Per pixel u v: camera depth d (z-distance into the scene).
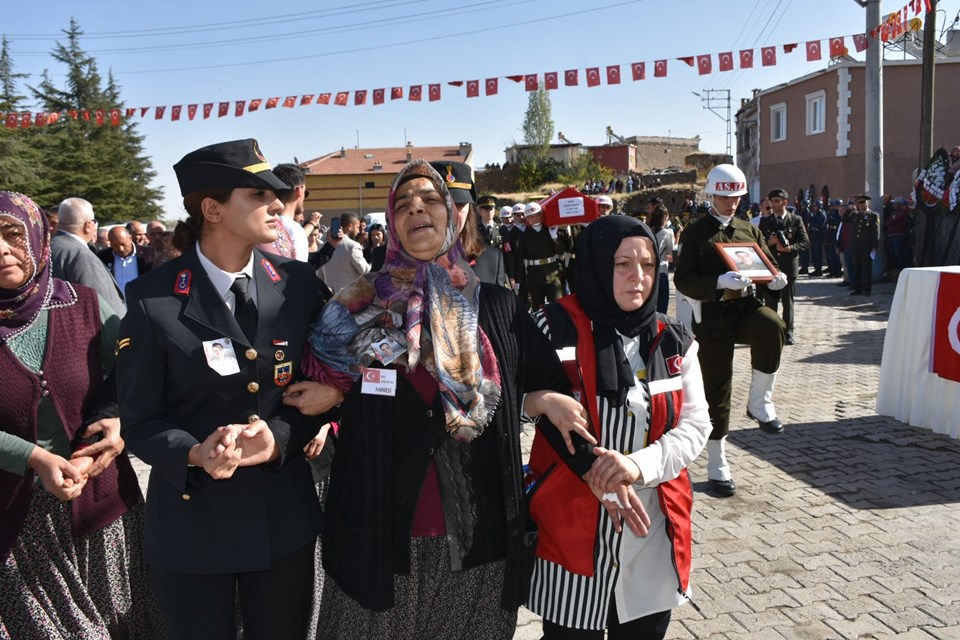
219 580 2.12
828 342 9.93
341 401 2.13
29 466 2.50
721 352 4.66
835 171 26.70
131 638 3.01
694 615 3.39
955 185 12.43
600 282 2.23
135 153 50.78
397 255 2.08
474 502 2.04
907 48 24.78
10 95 44.34
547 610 2.24
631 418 2.21
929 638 3.15
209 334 2.08
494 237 11.10
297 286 2.27
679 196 36.06
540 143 56.19
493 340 2.08
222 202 2.08
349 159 52.06
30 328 2.62
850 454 5.47
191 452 1.96
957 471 5.05
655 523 2.29
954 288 5.64
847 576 3.70
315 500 2.29
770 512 4.51
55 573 2.66
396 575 2.06
